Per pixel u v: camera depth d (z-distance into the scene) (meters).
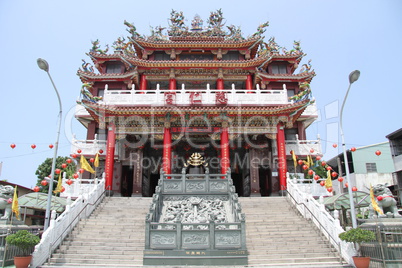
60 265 16.16
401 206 35.81
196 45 38.12
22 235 15.64
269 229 19.77
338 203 27.50
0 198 19.94
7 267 15.87
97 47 41.31
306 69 39.28
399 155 36.66
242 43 38.06
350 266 15.80
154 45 38.12
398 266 14.94
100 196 25.53
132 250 17.48
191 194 23.61
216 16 41.53
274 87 39.47
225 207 22.06
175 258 16.09
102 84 39.66
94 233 19.31
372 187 20.42
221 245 16.41
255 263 16.28
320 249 17.52
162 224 16.80
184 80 37.88
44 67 19.52
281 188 28.70
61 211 28.58
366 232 15.66
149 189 35.41
